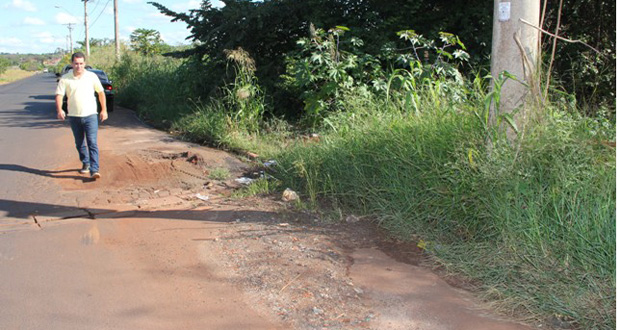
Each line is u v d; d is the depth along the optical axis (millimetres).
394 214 5121
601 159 4391
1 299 3621
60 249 4586
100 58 33375
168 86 15258
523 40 4594
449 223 4758
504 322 3393
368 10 11500
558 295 3555
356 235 4938
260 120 10703
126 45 33344
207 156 8266
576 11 9781
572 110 5180
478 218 4500
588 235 3836
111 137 10461
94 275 4043
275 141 9367
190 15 12352
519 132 4516
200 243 4711
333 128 7258
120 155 8438
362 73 9867
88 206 5945
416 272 4145
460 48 10883
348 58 9656
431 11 11375
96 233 5020
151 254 4469
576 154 4348
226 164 7984
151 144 9641
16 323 3295
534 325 3350
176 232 5016
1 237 4891
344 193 5832
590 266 3719
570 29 10148
